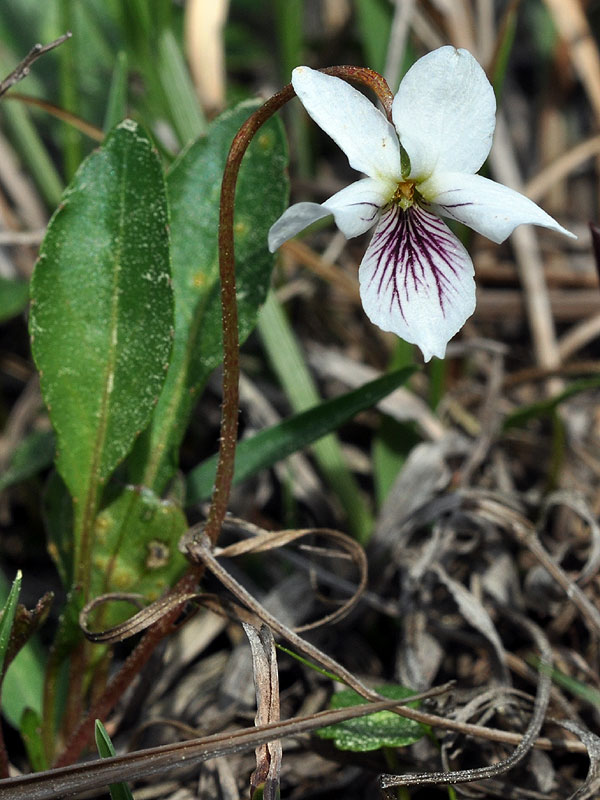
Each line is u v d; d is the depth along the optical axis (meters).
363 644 0.08
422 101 0.06
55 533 0.07
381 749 0.07
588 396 0.10
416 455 0.09
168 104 0.10
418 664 0.08
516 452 0.10
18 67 0.07
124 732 0.08
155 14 0.10
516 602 0.08
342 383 0.10
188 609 0.07
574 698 0.08
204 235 0.07
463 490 0.08
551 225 0.06
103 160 0.07
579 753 0.07
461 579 0.09
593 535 0.08
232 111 0.07
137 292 0.07
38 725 0.07
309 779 0.07
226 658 0.08
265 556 0.09
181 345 0.07
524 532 0.08
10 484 0.09
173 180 0.07
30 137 0.10
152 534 0.07
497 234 0.06
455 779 0.06
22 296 0.09
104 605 0.07
